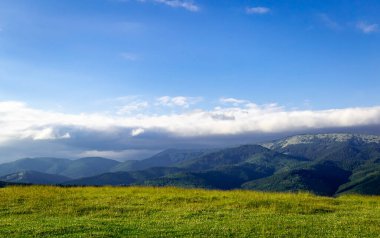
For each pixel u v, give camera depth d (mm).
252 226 29828
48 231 28266
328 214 35781
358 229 28938
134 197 44438
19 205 39812
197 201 42250
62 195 45594
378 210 38188
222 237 26766
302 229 28891
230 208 38188
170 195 45594
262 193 50000
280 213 35875
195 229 28906
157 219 33188
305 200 43031
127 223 31297
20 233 27906
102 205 39531
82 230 28703
